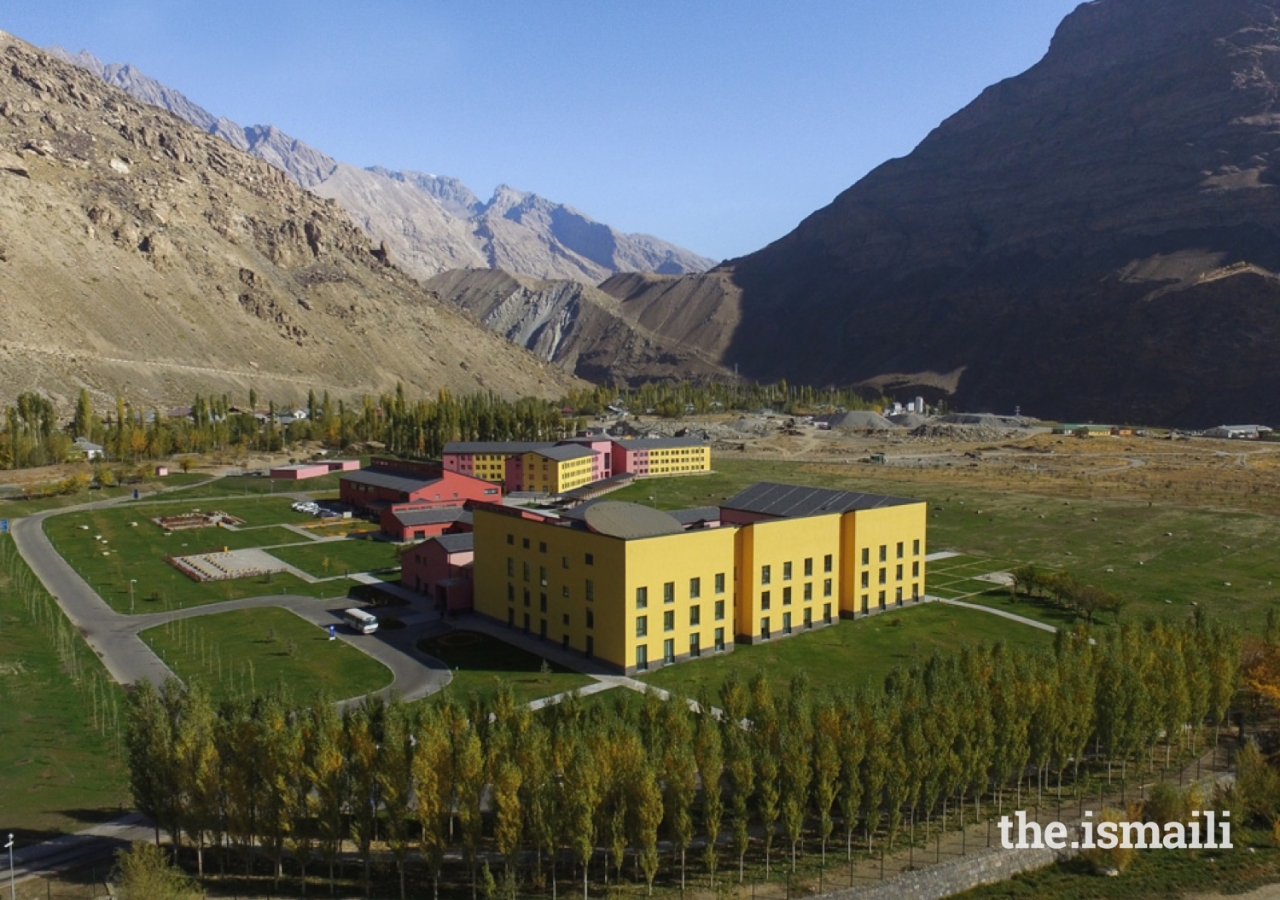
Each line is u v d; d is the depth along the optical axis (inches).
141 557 5693.9
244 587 4960.6
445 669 3649.1
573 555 3818.9
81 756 2775.6
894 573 4603.8
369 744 2148.1
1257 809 2630.4
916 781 2317.9
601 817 2110.0
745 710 2751.0
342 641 4010.8
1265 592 4921.3
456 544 4682.6
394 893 2108.8
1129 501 7849.4
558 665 3698.3
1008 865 2317.9
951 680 2650.1
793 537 4153.5
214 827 2153.1
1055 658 2842.0
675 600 3740.2
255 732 2170.3
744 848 2176.4
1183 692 2827.3
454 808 2316.7
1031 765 2896.2
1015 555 5895.7
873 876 2188.7
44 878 2090.3
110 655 3779.5
